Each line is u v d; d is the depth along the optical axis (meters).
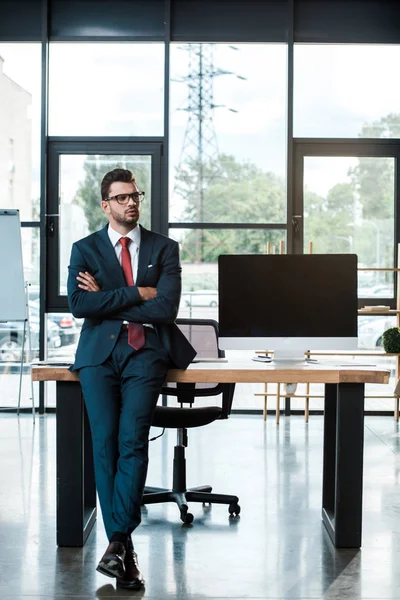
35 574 2.89
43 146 6.69
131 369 3.00
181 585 2.78
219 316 3.44
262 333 3.42
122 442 2.89
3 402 6.76
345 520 3.22
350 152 6.79
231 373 3.18
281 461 4.87
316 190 6.81
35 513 3.71
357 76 6.79
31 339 6.77
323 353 6.38
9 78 6.75
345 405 3.22
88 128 6.77
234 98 6.79
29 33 6.73
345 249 6.80
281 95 6.79
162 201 6.75
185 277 6.80
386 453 5.18
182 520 3.60
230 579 2.84
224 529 3.48
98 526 3.54
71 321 6.77
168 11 6.68
